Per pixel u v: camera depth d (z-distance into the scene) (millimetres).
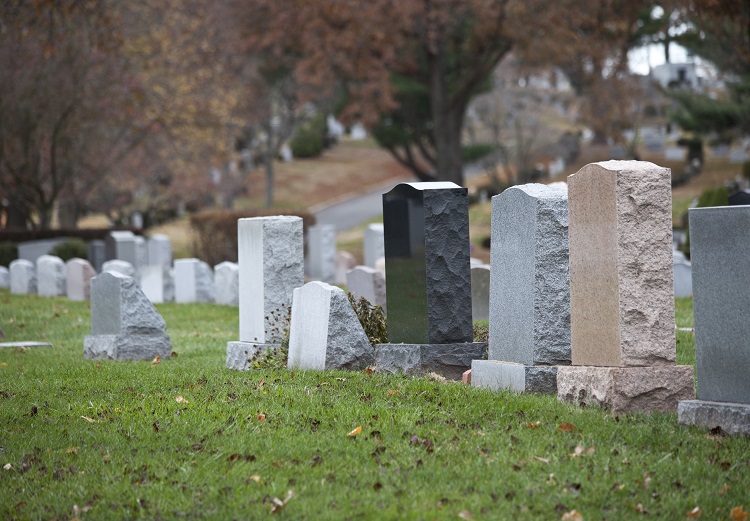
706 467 7500
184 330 20891
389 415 9383
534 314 10227
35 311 24406
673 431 8422
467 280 12039
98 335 16469
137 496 7496
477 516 6699
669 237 9172
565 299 10234
